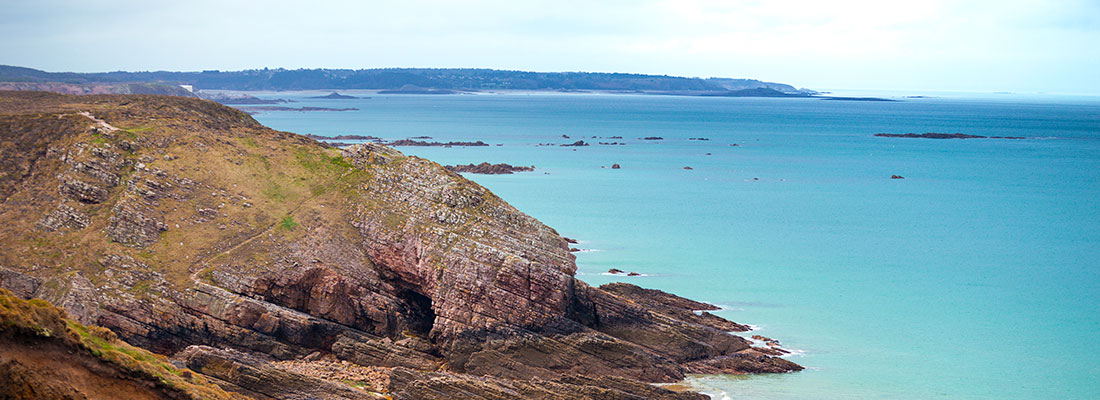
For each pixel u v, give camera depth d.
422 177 85.06
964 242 124.44
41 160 84.94
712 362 72.00
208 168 86.56
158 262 75.94
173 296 73.12
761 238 123.56
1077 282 101.50
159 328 72.50
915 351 76.12
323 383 59.34
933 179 198.50
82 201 81.25
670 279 97.94
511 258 73.69
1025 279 102.94
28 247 75.81
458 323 73.06
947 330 82.19
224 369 60.88
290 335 72.75
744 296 91.88
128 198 80.25
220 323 72.56
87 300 71.06
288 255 77.94
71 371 40.50
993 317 86.69
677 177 191.88
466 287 73.50
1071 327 83.88
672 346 73.94
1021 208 157.12
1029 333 81.88
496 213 80.50
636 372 69.12
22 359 39.06
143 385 42.66
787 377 69.75
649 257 108.81
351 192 85.81
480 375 70.19
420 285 78.12
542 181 178.75
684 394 63.62
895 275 103.12
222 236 79.81
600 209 145.50
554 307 72.94
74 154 84.12
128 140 86.56
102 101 101.62
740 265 105.81
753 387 67.44
